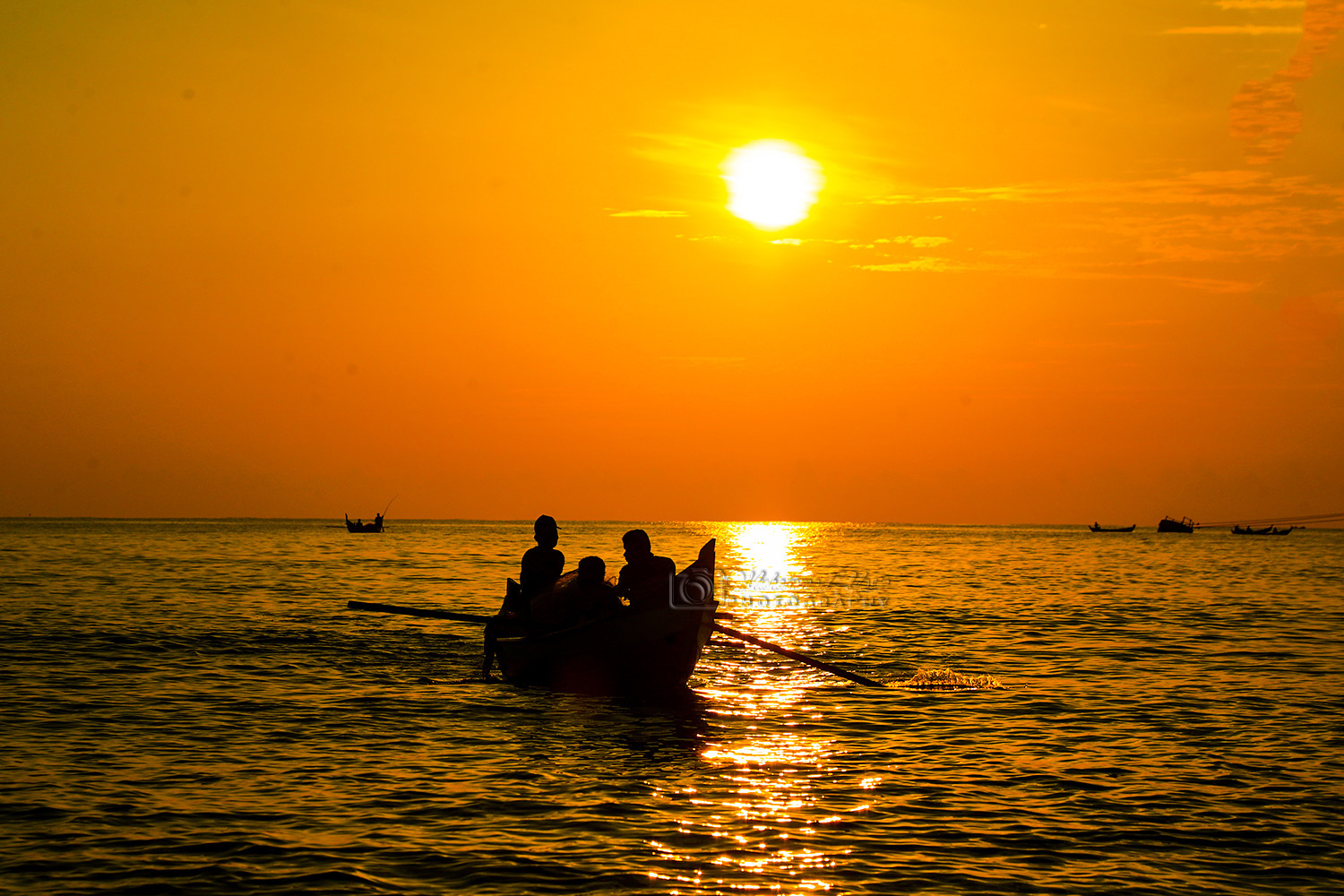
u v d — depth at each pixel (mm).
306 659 19016
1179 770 11242
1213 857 8492
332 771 10945
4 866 8055
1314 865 8344
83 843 8570
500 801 9898
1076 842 8828
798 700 15422
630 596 15883
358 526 136625
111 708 14164
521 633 16703
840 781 10695
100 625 23812
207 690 15680
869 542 136875
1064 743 12500
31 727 12914
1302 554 90062
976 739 12703
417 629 24031
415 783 10516
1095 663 19281
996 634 24047
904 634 24031
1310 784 10656
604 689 15703
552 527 17203
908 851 8578
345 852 8430
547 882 7840
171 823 9125
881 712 14453
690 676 16438
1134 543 132250
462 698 15398
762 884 7820
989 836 8969
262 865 8133
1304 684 16891
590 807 9711
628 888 7734
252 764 11211
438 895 7578
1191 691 16234
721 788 10383
